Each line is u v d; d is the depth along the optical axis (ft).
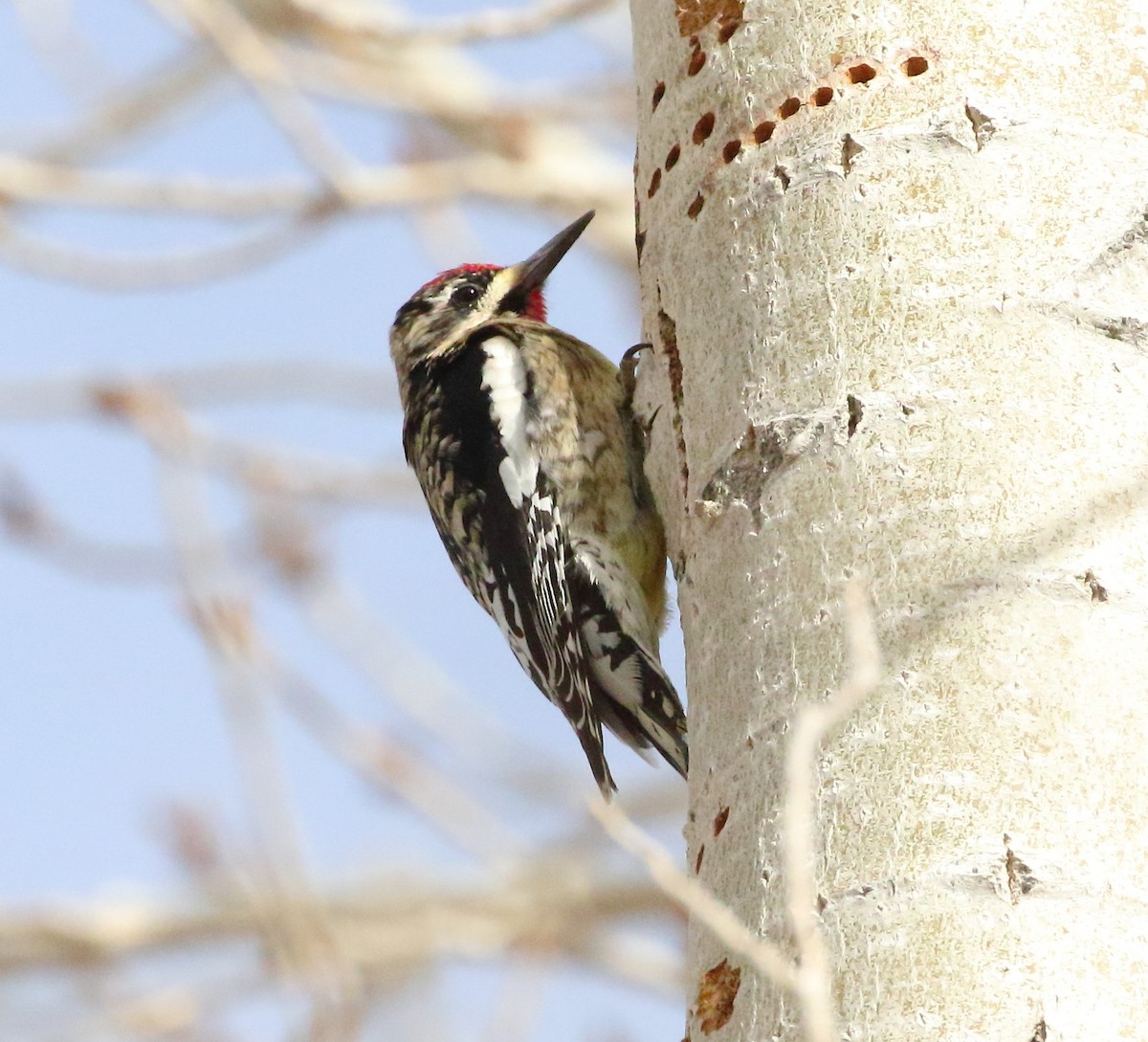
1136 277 19.19
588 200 48.49
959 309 19.11
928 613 17.98
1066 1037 16.08
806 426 19.47
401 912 48.75
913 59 20.40
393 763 44.55
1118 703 17.49
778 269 20.45
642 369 29.07
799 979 15.10
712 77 22.30
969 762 17.33
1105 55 20.01
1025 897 16.70
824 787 17.79
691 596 21.13
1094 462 18.35
